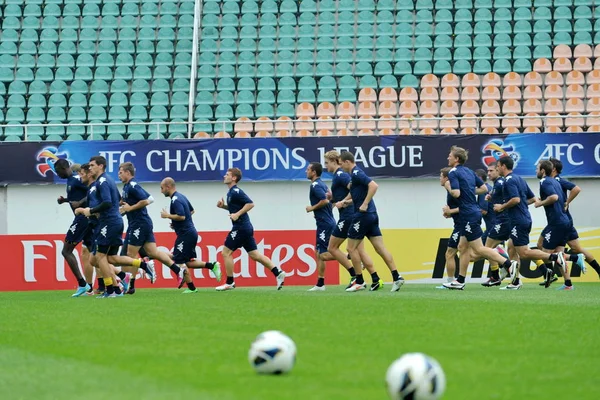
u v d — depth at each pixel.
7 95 94.94
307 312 41.66
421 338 31.25
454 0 104.44
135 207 58.31
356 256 60.44
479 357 26.80
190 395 20.91
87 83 97.38
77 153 78.38
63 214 79.00
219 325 36.31
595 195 78.81
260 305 46.34
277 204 79.25
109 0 106.19
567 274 61.16
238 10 104.88
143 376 23.84
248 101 94.50
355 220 59.00
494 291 58.97
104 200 55.44
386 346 29.25
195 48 98.56
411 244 75.81
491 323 35.97
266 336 24.11
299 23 103.69
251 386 22.12
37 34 102.56
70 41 101.31
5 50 100.44
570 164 77.81
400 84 96.38
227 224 79.12
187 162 78.56
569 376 23.52
